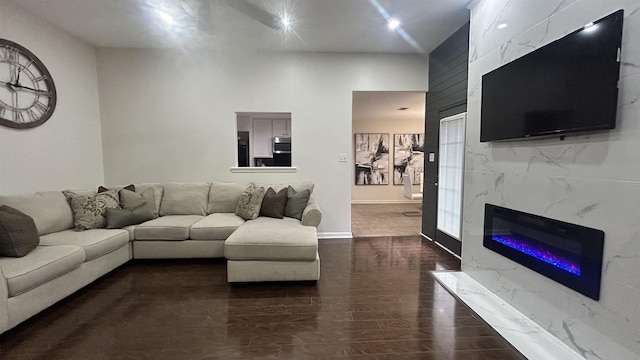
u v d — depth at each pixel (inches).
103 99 157.0
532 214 79.4
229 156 163.9
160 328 78.5
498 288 93.9
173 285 105.6
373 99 202.8
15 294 74.8
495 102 91.8
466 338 74.4
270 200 141.0
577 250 66.3
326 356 67.7
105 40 145.4
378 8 113.2
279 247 103.1
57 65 130.9
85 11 116.9
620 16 55.7
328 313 86.4
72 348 70.2
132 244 126.9
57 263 85.5
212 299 95.0
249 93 161.6
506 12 88.7
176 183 154.9
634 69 54.4
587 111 61.9
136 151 160.4
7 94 109.9
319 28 131.7
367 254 140.6
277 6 112.0
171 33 137.5
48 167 126.7
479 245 104.0
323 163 167.2
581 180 65.3
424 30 133.7
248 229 113.6
